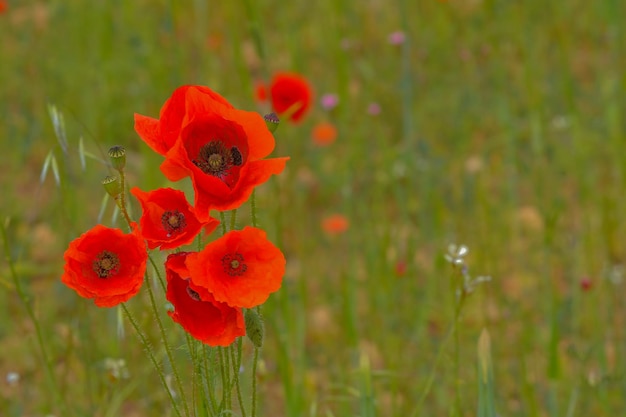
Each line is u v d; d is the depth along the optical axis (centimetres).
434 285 529
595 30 838
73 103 724
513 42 812
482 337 267
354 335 447
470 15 850
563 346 498
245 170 181
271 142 184
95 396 412
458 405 313
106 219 595
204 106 184
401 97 754
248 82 475
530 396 398
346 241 624
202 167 186
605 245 570
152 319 326
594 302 496
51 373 345
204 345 204
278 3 892
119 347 419
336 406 447
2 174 669
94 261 180
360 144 665
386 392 463
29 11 882
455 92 770
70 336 381
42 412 418
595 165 670
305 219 642
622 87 702
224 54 800
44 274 560
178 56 541
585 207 600
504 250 582
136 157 682
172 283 182
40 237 585
